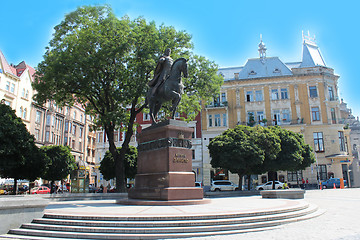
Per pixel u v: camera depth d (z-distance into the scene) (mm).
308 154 33031
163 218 7457
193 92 26562
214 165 29953
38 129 47312
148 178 11570
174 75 12453
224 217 7848
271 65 47406
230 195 24469
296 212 9484
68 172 32188
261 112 44531
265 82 45125
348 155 42406
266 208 9391
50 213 8367
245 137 29141
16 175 25578
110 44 20734
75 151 56406
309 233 7008
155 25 22391
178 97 12227
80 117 60438
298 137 33156
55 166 30719
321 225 8164
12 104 42188
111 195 18938
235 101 45406
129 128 23797
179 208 9289
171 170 10938
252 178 42500
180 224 7164
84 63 19844
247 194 25344
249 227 7488
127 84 21688
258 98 45125
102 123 22719
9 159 23219
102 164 31750
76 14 22188
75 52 20391
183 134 11602
